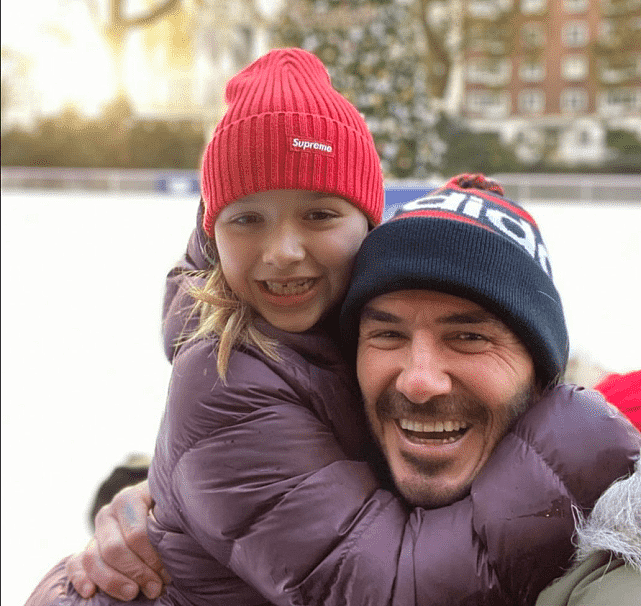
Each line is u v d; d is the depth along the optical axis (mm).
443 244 1098
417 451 1129
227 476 1142
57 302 7469
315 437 1164
